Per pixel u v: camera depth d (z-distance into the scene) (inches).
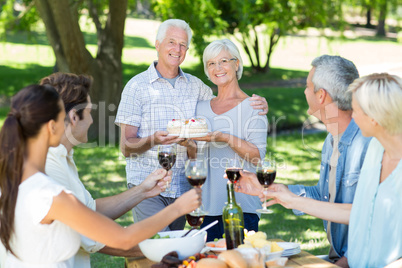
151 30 948.0
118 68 354.0
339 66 104.5
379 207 88.4
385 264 87.7
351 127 105.6
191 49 454.0
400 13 556.4
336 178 107.3
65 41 328.5
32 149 78.4
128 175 137.4
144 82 136.6
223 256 78.2
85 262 95.3
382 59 796.0
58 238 79.6
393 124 83.7
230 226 91.3
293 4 435.2
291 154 358.6
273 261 81.0
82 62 336.8
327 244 196.4
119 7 345.4
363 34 1122.7
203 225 131.1
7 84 519.8
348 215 96.3
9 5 414.9
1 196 77.3
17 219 77.7
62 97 92.8
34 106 76.6
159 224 82.5
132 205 103.7
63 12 321.7
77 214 76.5
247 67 693.3
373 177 90.6
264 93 515.2
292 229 215.2
